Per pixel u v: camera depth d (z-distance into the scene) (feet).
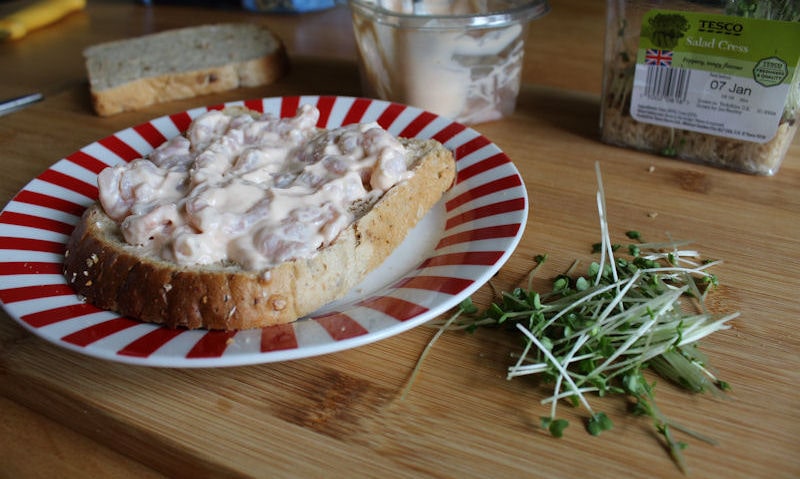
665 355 1.02
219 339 1.01
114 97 1.60
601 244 1.20
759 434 0.96
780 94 1.26
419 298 1.05
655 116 1.36
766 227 1.24
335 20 2.06
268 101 1.47
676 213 1.27
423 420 0.99
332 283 1.07
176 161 1.19
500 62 1.45
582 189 1.33
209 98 1.66
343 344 0.98
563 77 1.69
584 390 1.00
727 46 1.26
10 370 1.05
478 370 1.04
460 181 1.27
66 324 1.02
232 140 1.20
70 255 1.12
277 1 2.08
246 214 1.06
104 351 0.97
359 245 1.10
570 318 1.06
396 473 0.94
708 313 1.09
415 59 1.43
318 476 0.94
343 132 1.19
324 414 1.00
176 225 1.07
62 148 1.50
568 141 1.46
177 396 1.02
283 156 1.19
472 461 0.95
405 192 1.17
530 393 1.01
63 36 2.03
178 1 2.26
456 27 1.38
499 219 1.16
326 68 1.77
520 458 0.95
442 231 1.20
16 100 1.65
